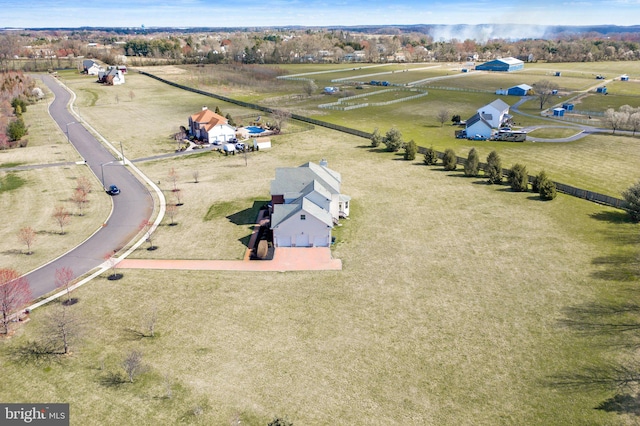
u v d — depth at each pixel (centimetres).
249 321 4178
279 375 3541
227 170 8325
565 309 4291
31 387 3428
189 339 3938
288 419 3136
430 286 4700
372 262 5166
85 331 4038
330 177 6525
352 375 3544
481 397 3338
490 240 5619
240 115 12812
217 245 5594
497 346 3847
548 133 10700
